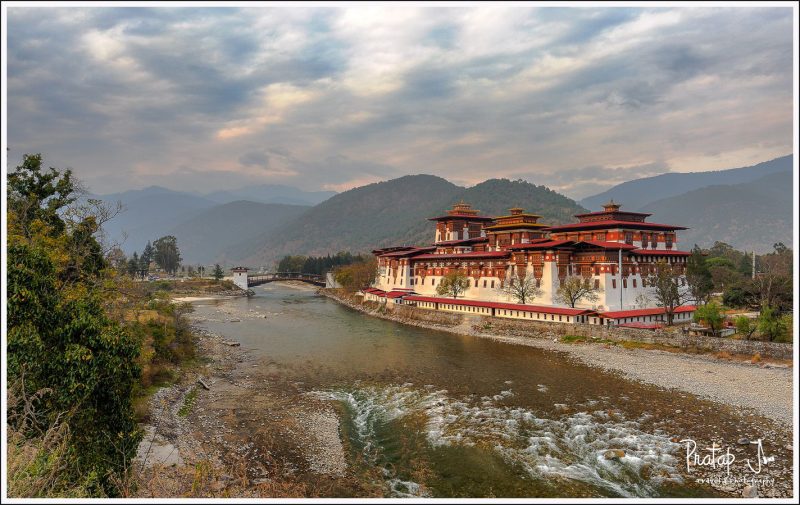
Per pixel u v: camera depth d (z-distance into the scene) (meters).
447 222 149.12
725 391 50.25
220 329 104.19
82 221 56.44
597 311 87.69
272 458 37.22
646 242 101.56
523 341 84.44
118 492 27.56
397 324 111.31
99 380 29.22
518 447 38.94
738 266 153.75
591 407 47.44
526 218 122.12
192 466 34.44
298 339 90.00
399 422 45.12
